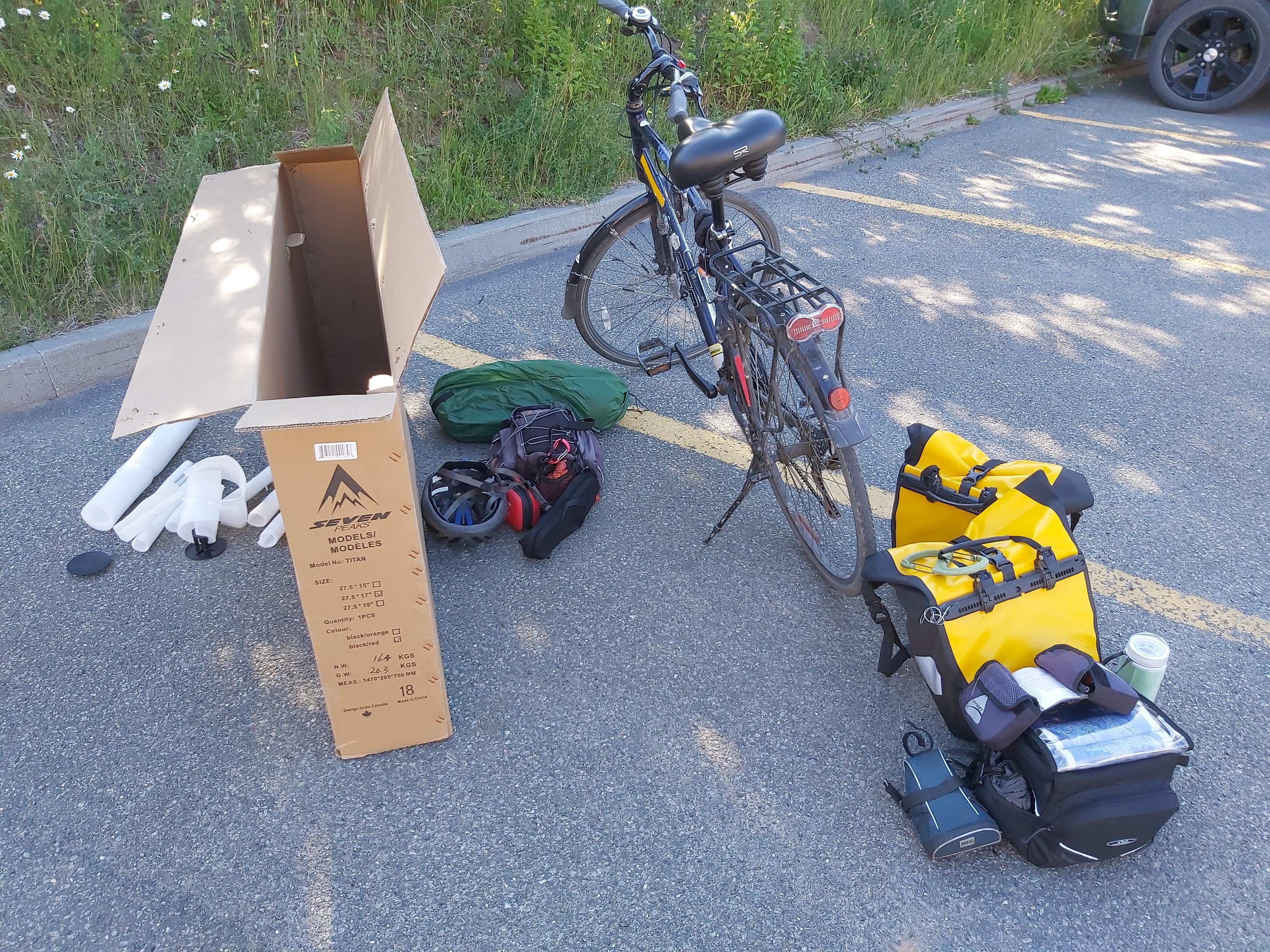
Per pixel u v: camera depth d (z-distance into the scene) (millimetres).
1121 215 5652
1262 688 2463
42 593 2725
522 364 3463
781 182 6164
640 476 3312
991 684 2012
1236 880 2000
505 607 2717
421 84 5379
